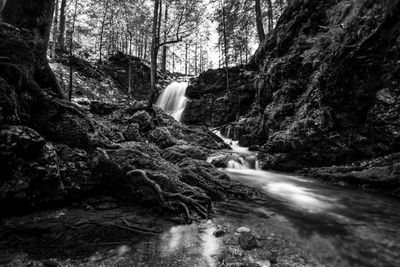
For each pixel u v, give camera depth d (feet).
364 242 17.13
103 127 32.22
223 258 14.48
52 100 25.23
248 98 72.59
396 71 31.73
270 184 33.58
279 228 19.25
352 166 35.04
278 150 44.14
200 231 18.16
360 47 34.86
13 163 18.03
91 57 96.94
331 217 21.89
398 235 18.30
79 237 16.37
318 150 39.93
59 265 13.12
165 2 50.06
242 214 22.15
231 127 69.72
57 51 82.89
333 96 38.42
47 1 27.35
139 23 73.41
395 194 28.35
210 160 42.65
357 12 38.47
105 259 13.97
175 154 35.73
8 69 21.09
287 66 56.54
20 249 14.49
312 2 63.72
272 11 98.73
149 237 16.93
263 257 14.83
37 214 19.20
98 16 86.89
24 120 21.94
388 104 32.24
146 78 100.53
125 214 20.66
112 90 82.43
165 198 21.88
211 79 86.69
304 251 15.75
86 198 22.95
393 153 31.53
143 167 24.79
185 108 83.61
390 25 32.14
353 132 36.60
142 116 45.70
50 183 19.95
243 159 46.14
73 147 24.79
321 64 45.32
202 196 22.86
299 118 46.29
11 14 25.21
